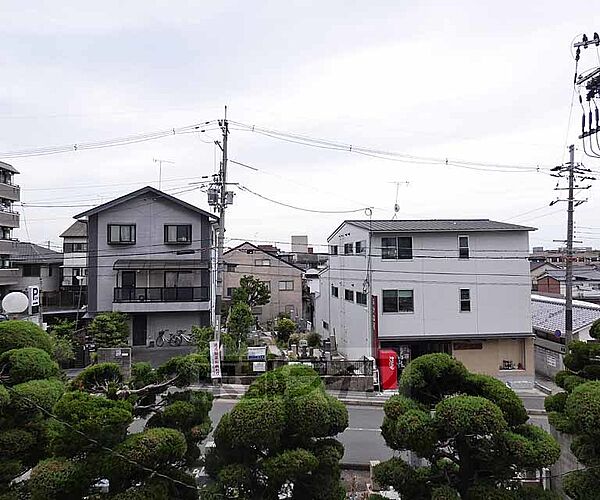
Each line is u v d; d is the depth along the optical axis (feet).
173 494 19.81
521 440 18.66
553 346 70.08
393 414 20.47
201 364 22.65
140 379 22.68
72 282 102.47
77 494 17.72
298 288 123.03
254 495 19.76
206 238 86.38
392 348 70.13
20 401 19.34
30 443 19.61
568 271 58.13
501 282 70.49
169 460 18.90
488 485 19.27
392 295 69.62
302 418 19.48
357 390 60.85
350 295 81.15
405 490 20.44
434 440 18.85
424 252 70.03
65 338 62.69
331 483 20.03
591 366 23.79
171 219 85.61
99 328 68.39
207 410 22.17
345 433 44.55
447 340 69.82
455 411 18.43
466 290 70.23
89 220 84.23
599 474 20.62
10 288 95.25
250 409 19.30
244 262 121.70
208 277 85.66
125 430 19.02
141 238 84.89
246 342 74.95
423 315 69.56
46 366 21.45
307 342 84.89
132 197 83.87
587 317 67.82
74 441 17.62
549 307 83.30
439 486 19.75
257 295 95.25
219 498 19.40
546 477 24.32
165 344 83.87
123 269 82.94
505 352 70.90
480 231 70.18
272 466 18.63
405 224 75.82
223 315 89.66
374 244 69.77
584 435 21.48
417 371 21.48
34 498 17.19
